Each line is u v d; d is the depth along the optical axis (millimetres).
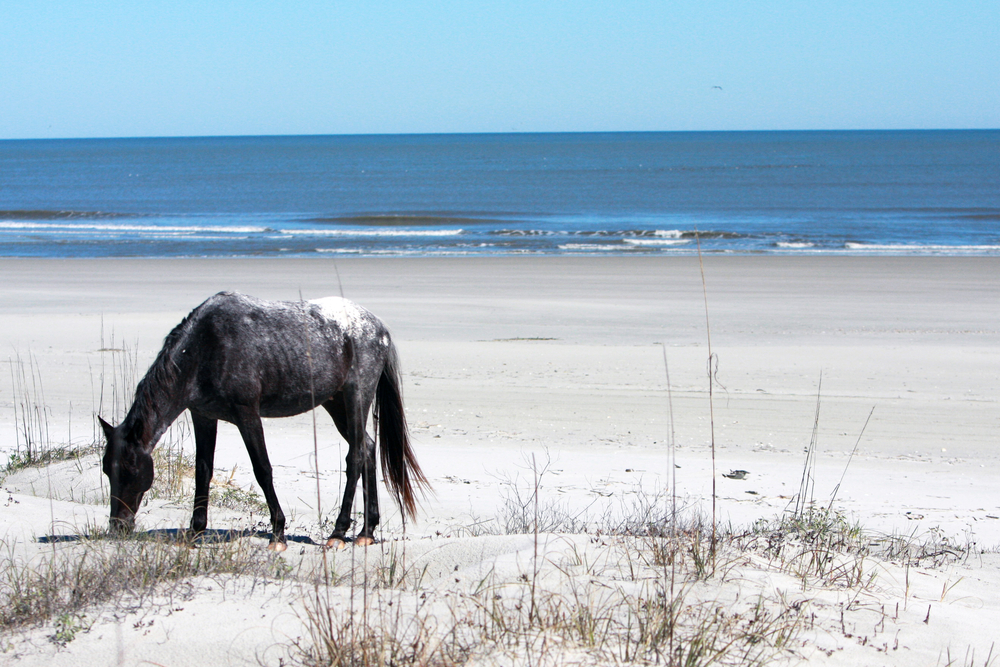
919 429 11031
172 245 40281
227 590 4180
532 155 177000
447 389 13148
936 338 18219
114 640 3572
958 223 50688
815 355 15891
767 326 19906
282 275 29438
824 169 118375
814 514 6227
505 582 4238
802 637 3682
